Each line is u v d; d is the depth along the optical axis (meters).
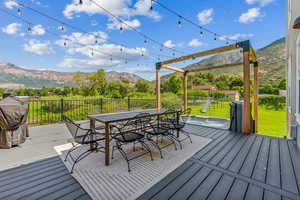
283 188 1.60
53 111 5.87
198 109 10.14
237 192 1.54
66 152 2.62
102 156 2.47
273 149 2.71
